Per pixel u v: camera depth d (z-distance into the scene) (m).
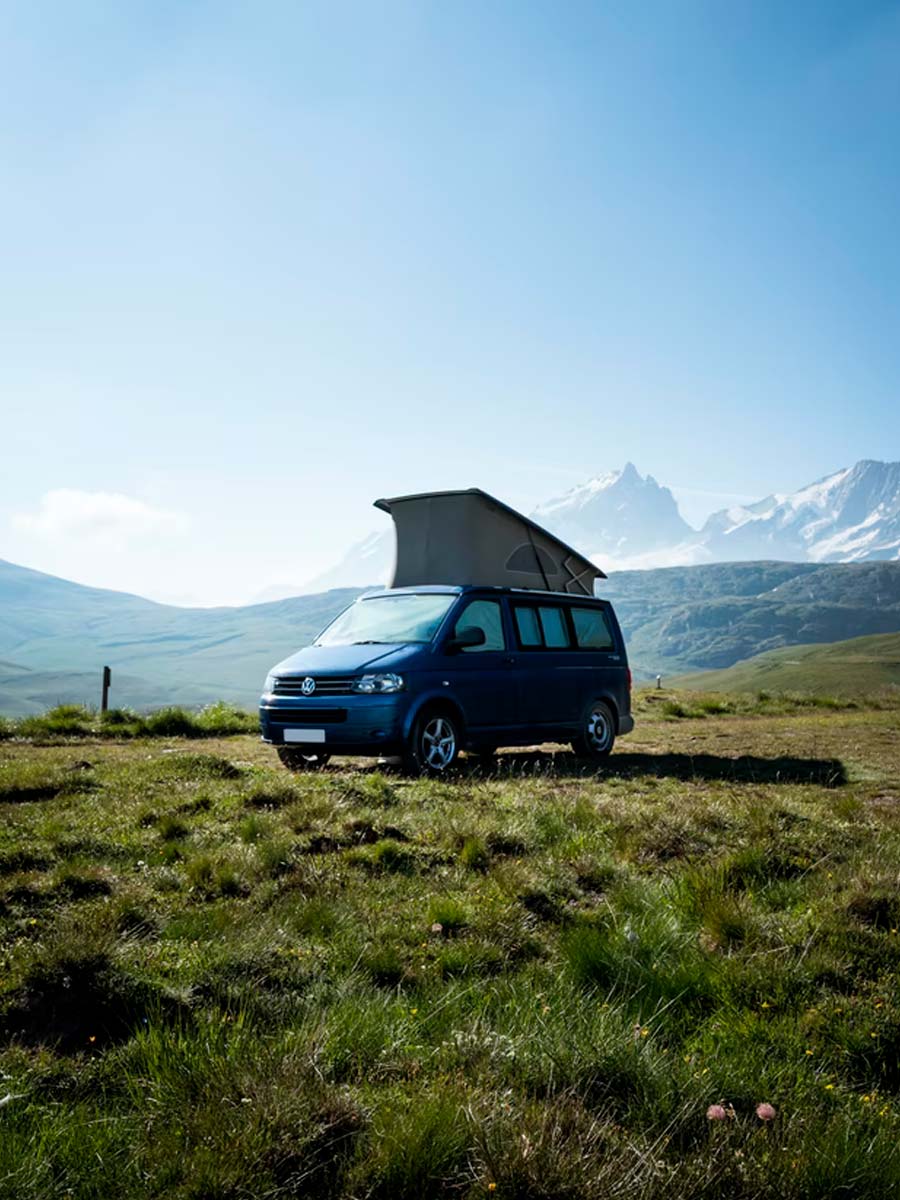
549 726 12.20
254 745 14.84
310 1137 2.82
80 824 6.94
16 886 5.21
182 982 3.91
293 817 7.15
